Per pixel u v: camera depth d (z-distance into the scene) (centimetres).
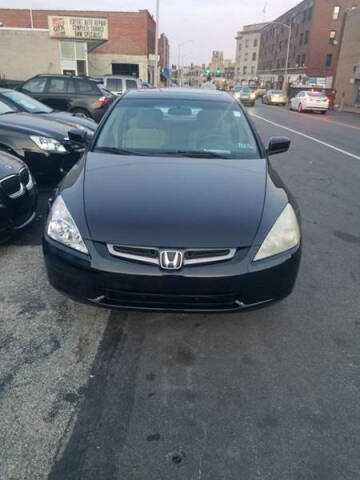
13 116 620
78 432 202
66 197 277
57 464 185
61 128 611
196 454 192
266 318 302
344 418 215
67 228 256
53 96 1191
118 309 251
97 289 247
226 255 245
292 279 265
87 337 273
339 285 356
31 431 201
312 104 2670
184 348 267
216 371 247
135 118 386
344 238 468
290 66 6706
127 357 256
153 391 230
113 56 3847
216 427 207
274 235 257
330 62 5812
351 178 769
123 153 345
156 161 327
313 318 305
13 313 295
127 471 183
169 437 201
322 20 5641
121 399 223
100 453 191
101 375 240
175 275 239
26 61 2612
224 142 367
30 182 427
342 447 198
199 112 396
